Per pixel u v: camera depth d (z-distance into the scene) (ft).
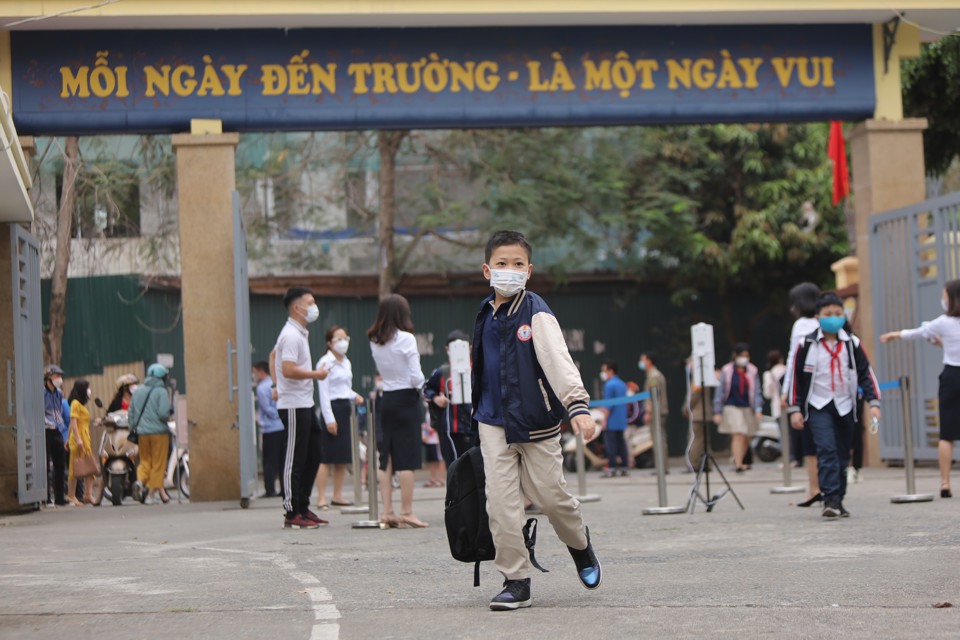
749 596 34.47
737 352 109.09
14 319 77.51
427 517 66.49
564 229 144.97
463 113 91.30
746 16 92.79
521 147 141.69
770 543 48.11
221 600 36.11
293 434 60.49
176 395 122.52
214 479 86.69
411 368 59.98
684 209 147.74
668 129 151.02
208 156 88.07
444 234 154.20
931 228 94.12
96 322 130.31
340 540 54.34
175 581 40.83
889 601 33.14
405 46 90.99
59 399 91.97
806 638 27.96
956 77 113.80
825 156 154.51
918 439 95.86
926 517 56.29
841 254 157.28
